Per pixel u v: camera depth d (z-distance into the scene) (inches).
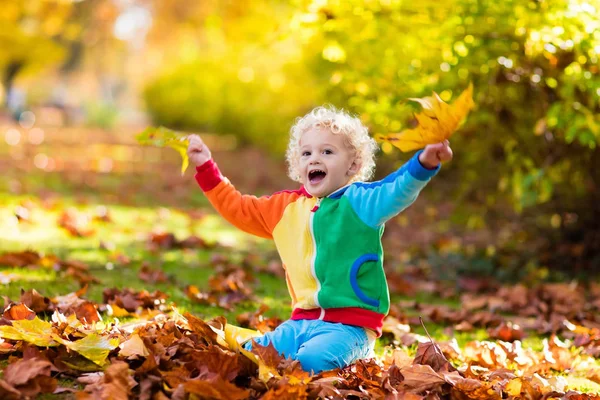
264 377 118.0
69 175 553.9
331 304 134.0
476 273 291.4
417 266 303.0
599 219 299.7
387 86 256.4
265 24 353.1
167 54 1695.4
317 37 283.7
